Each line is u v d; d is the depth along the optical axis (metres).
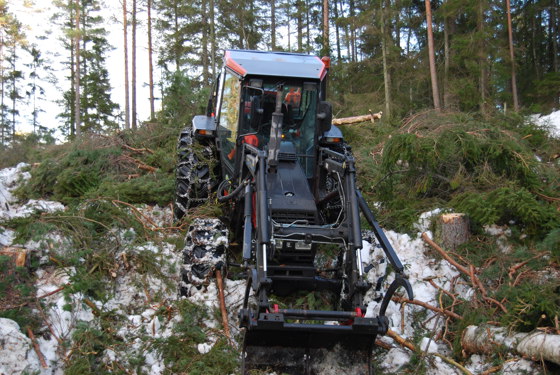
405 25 26.23
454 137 6.82
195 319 4.73
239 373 4.16
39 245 5.21
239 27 28.84
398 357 4.56
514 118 9.59
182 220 6.04
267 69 5.36
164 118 10.78
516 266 5.46
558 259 5.38
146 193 6.86
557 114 15.98
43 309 4.55
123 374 4.16
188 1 27.42
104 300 4.88
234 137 5.59
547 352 3.92
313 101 5.38
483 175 6.75
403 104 22.44
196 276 4.93
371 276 5.43
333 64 22.56
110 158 7.74
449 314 5.00
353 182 4.43
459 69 22.28
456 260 5.91
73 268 5.06
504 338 4.38
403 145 6.72
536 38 31.48
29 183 7.40
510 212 6.21
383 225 6.57
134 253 5.32
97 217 5.79
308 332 3.90
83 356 4.21
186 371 4.24
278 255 4.35
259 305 3.87
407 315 5.18
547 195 6.62
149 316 4.82
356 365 4.04
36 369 3.99
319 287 4.49
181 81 11.11
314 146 5.37
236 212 5.44
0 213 6.32
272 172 4.68
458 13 22.91
